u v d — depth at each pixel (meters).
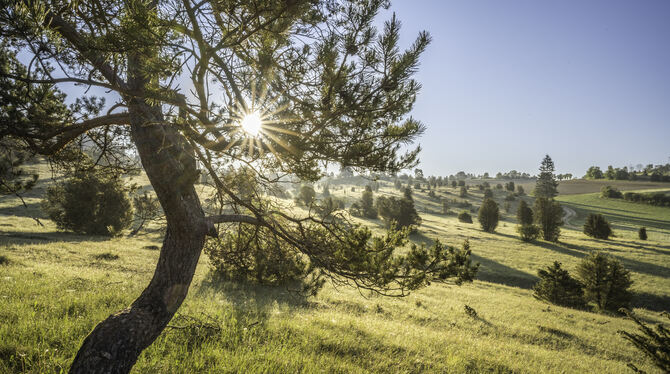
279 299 12.41
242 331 6.96
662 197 118.75
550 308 19.66
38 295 7.62
